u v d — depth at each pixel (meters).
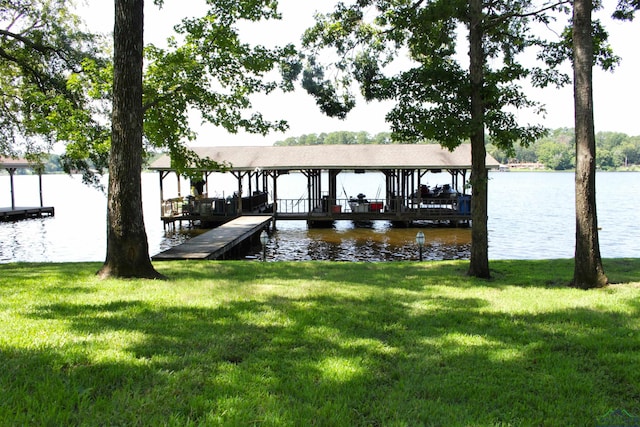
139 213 8.66
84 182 18.59
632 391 4.11
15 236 25.33
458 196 27.61
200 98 11.97
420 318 6.21
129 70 8.30
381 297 7.42
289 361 4.57
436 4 9.11
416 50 10.93
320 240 22.67
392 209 28.59
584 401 3.92
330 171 27.73
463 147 28.72
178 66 11.72
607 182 88.88
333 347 5.01
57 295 6.92
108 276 8.47
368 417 3.61
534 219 31.36
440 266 11.45
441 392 4.06
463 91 9.17
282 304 6.76
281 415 3.53
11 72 18.11
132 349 4.66
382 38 11.33
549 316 6.33
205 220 26.98
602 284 8.41
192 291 7.50
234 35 11.80
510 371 4.50
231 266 10.87
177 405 3.61
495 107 9.52
